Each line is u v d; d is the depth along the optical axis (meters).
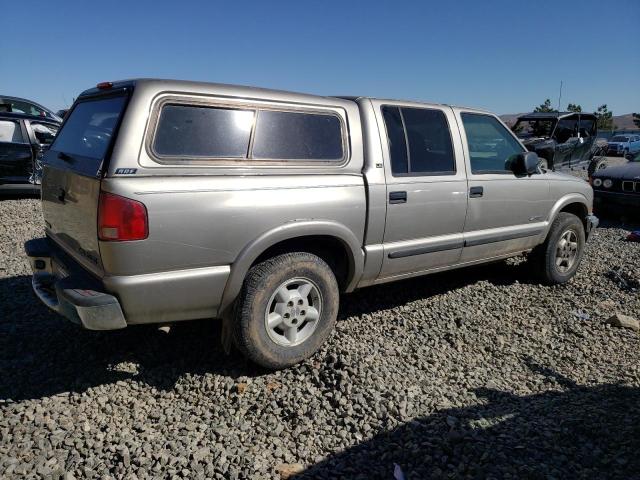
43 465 2.71
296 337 3.73
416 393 3.46
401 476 2.66
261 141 3.54
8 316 4.48
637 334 4.68
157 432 3.04
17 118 9.64
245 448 2.92
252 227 3.42
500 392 3.57
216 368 3.75
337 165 3.92
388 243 4.27
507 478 2.62
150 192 3.05
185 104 3.26
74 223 3.43
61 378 3.56
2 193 9.50
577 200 5.97
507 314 4.98
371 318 4.68
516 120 16.38
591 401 3.47
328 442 2.98
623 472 2.67
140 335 4.20
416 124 4.52
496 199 5.06
